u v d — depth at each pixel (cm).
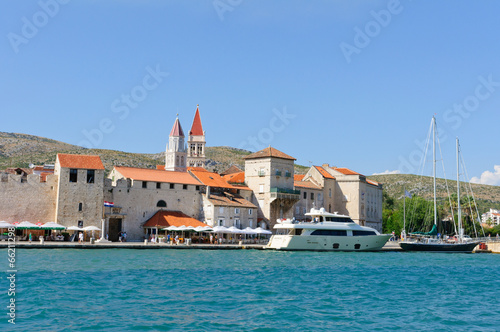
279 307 3994
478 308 4144
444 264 7750
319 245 9212
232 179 13175
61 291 4409
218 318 3612
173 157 17850
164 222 10606
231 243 10925
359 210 14250
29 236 9419
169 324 3428
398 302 4325
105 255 7462
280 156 12612
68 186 9931
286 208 12612
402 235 11538
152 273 5622
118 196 10594
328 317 3716
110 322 3444
